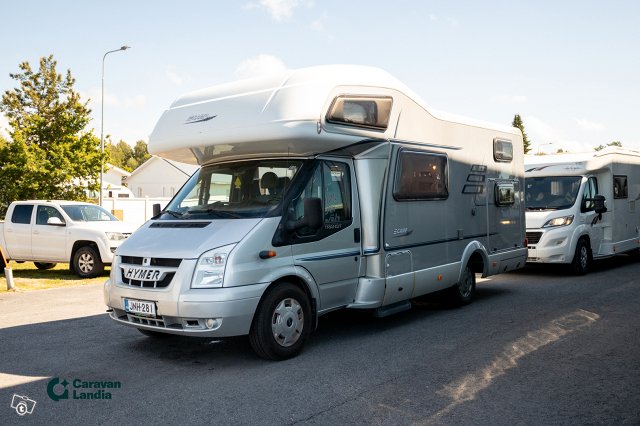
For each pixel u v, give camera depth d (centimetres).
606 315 823
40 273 1462
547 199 1268
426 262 795
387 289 721
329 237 663
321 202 621
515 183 1027
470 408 471
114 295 620
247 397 503
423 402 486
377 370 576
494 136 964
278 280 616
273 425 442
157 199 3028
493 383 532
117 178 6038
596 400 487
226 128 654
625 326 754
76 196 2220
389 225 730
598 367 578
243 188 666
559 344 667
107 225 1377
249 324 576
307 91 634
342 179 692
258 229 592
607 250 1336
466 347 661
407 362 604
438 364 595
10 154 2075
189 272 566
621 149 1410
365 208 707
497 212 968
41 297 1073
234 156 698
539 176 1301
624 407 471
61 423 452
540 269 1371
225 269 563
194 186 708
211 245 575
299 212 632
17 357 641
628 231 1424
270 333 597
